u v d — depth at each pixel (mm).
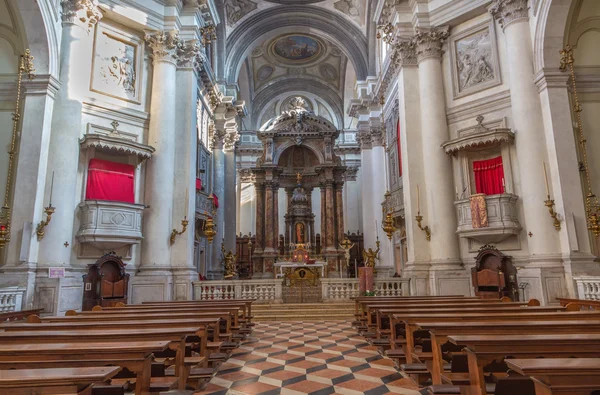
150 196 11344
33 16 9461
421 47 12375
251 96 27594
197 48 12680
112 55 11508
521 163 10172
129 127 11562
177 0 12438
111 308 7082
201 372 4426
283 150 24578
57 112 10094
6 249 9062
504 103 11008
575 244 9109
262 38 21000
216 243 18812
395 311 5535
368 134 20297
